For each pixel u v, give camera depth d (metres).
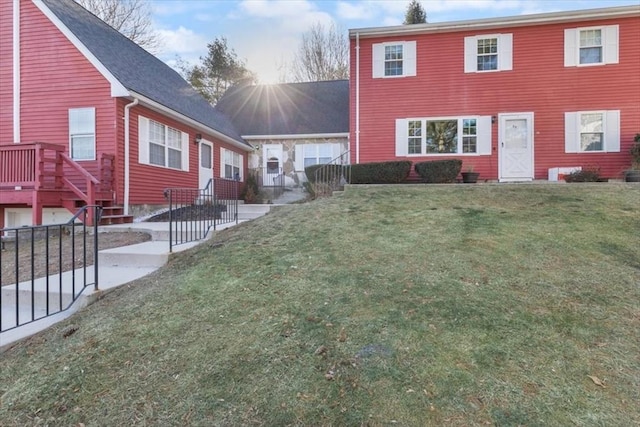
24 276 4.46
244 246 4.81
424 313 2.91
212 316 3.01
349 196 8.02
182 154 11.42
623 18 11.16
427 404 2.00
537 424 1.87
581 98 11.49
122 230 7.18
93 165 8.64
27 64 9.00
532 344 2.52
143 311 3.16
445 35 12.25
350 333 2.65
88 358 2.53
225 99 19.70
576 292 3.32
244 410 2.01
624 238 4.79
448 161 11.36
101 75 8.70
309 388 2.14
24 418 2.03
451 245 4.52
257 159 16.61
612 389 2.12
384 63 12.66
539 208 6.40
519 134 11.91
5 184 7.26
